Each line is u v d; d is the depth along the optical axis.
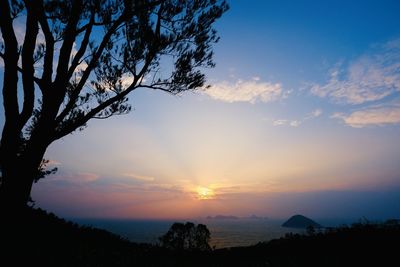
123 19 7.07
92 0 6.98
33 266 6.07
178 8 7.86
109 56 8.05
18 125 5.72
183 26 8.11
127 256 10.23
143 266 9.41
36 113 9.51
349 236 11.42
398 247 8.83
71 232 12.51
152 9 7.88
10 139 5.61
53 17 7.35
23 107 5.89
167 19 7.95
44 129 5.98
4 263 5.31
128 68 7.78
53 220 13.60
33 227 10.35
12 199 5.40
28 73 5.94
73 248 9.23
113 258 9.47
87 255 8.87
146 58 7.73
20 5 7.14
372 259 8.29
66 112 6.58
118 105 8.51
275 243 14.47
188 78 8.21
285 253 11.19
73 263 7.57
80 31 6.72
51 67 6.34
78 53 6.67
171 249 15.60
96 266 8.11
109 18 7.37
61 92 6.28
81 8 6.64
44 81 6.18
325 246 10.86
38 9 6.02
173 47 8.09
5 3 5.62
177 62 8.19
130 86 7.49
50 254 7.59
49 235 10.18
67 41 6.39
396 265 7.64
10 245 5.45
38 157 5.87
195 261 12.28
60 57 6.34
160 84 8.17
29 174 5.67
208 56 8.45
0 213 5.26
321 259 8.93
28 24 5.96
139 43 7.76
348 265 8.10
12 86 5.71
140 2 7.41
